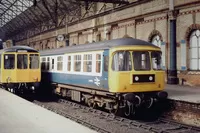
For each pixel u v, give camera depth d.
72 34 33.62
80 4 30.98
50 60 19.22
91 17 28.80
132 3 22.12
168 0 18.81
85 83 14.41
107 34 25.91
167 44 19.14
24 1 43.72
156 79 12.49
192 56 17.70
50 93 21.06
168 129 10.63
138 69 12.09
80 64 14.99
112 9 24.88
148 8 20.62
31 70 18.23
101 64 12.84
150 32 20.56
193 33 17.59
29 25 50.69
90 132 7.16
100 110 14.54
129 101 11.96
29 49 18.27
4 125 8.25
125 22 23.30
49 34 41.03
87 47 14.34
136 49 12.12
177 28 18.48
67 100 18.69
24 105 11.77
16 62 17.84
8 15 52.41
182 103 11.93
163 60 19.53
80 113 13.96
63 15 36.19
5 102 12.58
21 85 18.23
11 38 66.38
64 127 7.78
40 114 9.80
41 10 40.47
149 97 12.52
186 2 17.59
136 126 11.24
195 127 10.70
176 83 18.66
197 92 14.52
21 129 7.76
